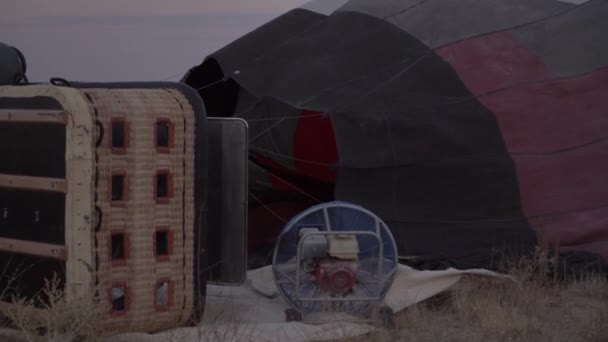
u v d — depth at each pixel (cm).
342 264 705
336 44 1056
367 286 725
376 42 1038
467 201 916
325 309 716
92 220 608
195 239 663
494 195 915
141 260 636
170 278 652
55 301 612
